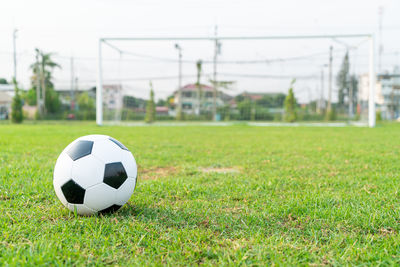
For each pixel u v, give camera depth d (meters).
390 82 35.12
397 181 3.95
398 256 1.92
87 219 2.41
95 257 1.88
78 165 2.45
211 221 2.49
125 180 2.57
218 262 1.85
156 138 10.04
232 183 3.86
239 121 26.06
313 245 2.06
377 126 18.45
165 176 4.36
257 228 2.39
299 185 3.79
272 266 1.79
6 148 6.75
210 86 26.45
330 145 8.26
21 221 2.42
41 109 28.80
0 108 31.45
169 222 2.46
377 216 2.57
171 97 29.53
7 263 1.77
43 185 3.47
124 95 24.47
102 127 16.30
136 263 1.79
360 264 1.84
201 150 7.21
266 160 5.72
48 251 1.87
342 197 3.22
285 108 24.61
